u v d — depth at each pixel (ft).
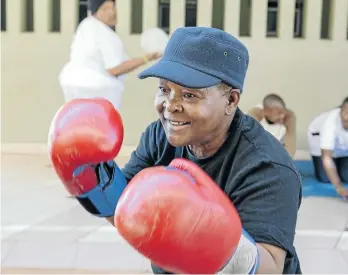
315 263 10.42
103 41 13.55
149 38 14.53
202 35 3.84
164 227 3.13
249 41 18.11
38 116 18.66
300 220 12.69
